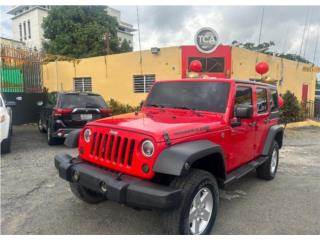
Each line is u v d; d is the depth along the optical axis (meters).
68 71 17.83
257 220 3.92
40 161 6.71
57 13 25.81
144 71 15.59
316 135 12.01
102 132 3.49
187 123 3.55
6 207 4.15
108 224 3.70
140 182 2.99
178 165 2.86
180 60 14.76
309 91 19.92
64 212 4.02
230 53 14.69
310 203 4.55
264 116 5.31
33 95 11.04
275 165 5.90
